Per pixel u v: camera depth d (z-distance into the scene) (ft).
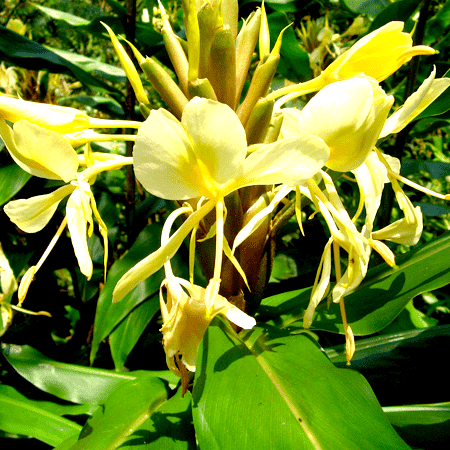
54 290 2.00
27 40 1.76
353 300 1.06
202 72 0.88
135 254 1.41
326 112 0.73
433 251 1.08
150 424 0.87
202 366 0.84
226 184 0.76
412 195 2.60
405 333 1.20
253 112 0.83
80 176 0.83
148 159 0.72
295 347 0.88
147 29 1.82
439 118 1.55
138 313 1.28
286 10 1.78
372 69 0.85
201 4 0.89
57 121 0.81
